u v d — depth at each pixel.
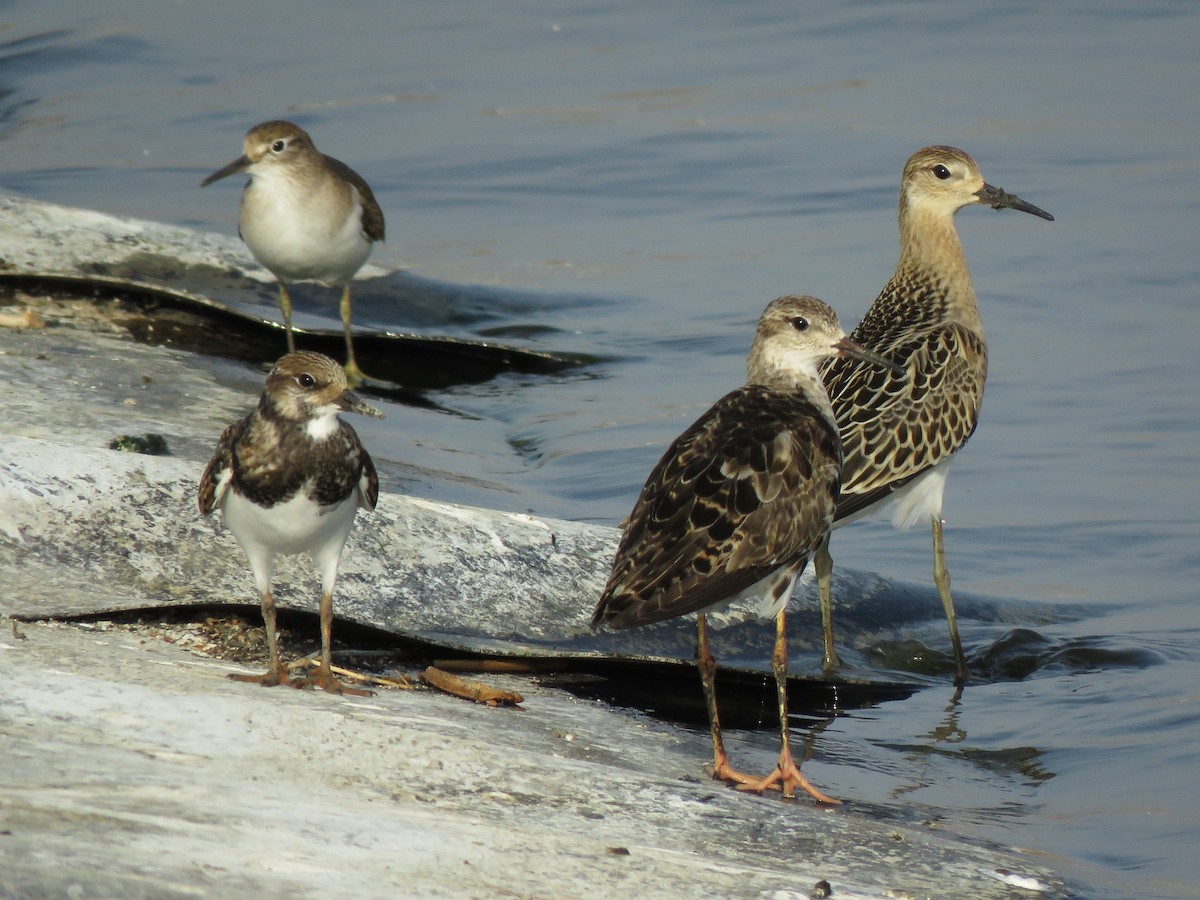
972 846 8.64
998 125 27.00
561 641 11.31
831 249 22.27
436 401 17.86
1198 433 16.28
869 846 8.27
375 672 10.49
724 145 26.78
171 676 8.89
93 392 14.49
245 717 8.26
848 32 32.53
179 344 17.34
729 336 19.44
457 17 34.34
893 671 12.20
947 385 13.41
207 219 23.34
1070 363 18.11
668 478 9.91
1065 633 12.73
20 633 9.28
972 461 15.95
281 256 17.36
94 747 7.53
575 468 15.55
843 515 12.88
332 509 9.56
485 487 14.48
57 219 19.03
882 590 13.29
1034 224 22.88
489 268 21.72
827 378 13.48
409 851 6.83
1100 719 11.11
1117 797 9.73
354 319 19.11
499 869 6.83
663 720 10.77
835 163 25.72
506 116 28.38
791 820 8.45
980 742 10.77
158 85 30.33
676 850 7.66
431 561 11.55
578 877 6.93
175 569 10.75
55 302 17.83
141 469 11.40
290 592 10.88
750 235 23.00
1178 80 28.89
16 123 28.50
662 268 21.80
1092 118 27.19
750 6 34.19
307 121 28.19
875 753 10.54
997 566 14.05
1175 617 12.98
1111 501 15.01
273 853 6.47
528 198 24.83
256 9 34.72
